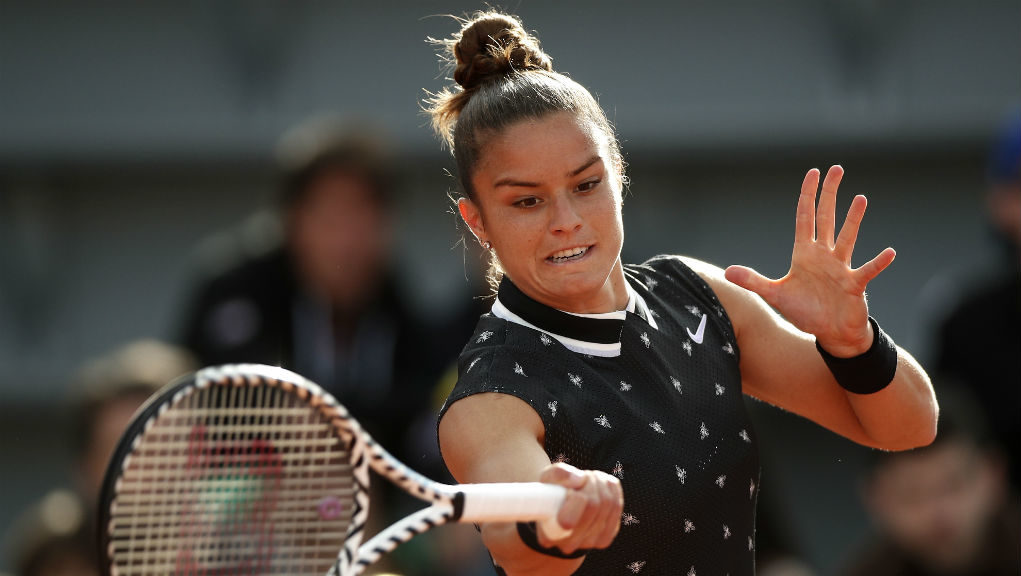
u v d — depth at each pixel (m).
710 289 9.09
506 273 8.52
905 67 36.72
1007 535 16.14
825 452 34.41
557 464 7.07
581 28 37.66
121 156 37.69
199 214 38.28
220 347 18.80
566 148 7.95
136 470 6.98
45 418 37.50
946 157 36.09
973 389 19.11
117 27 39.03
